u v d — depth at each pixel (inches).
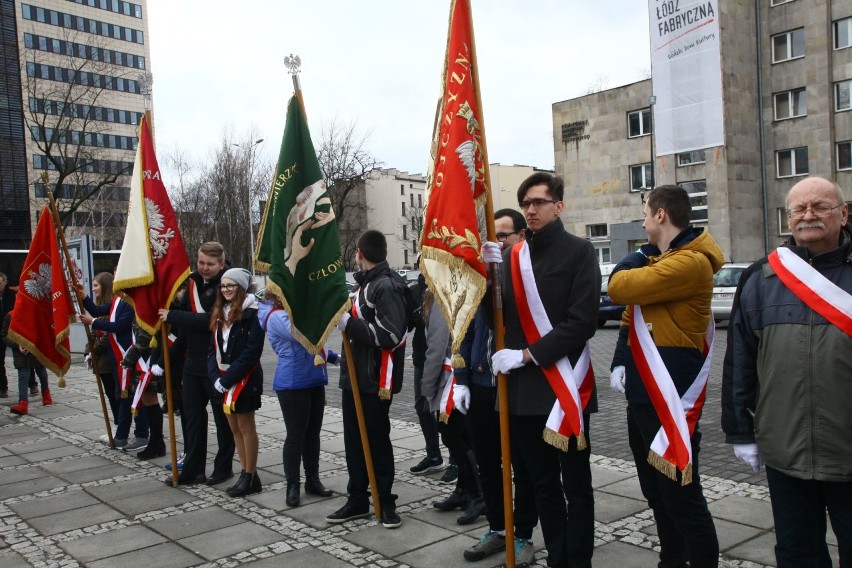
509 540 144.9
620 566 159.9
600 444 274.2
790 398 111.5
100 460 285.4
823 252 112.9
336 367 551.2
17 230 1915.6
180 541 189.8
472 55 147.6
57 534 199.2
